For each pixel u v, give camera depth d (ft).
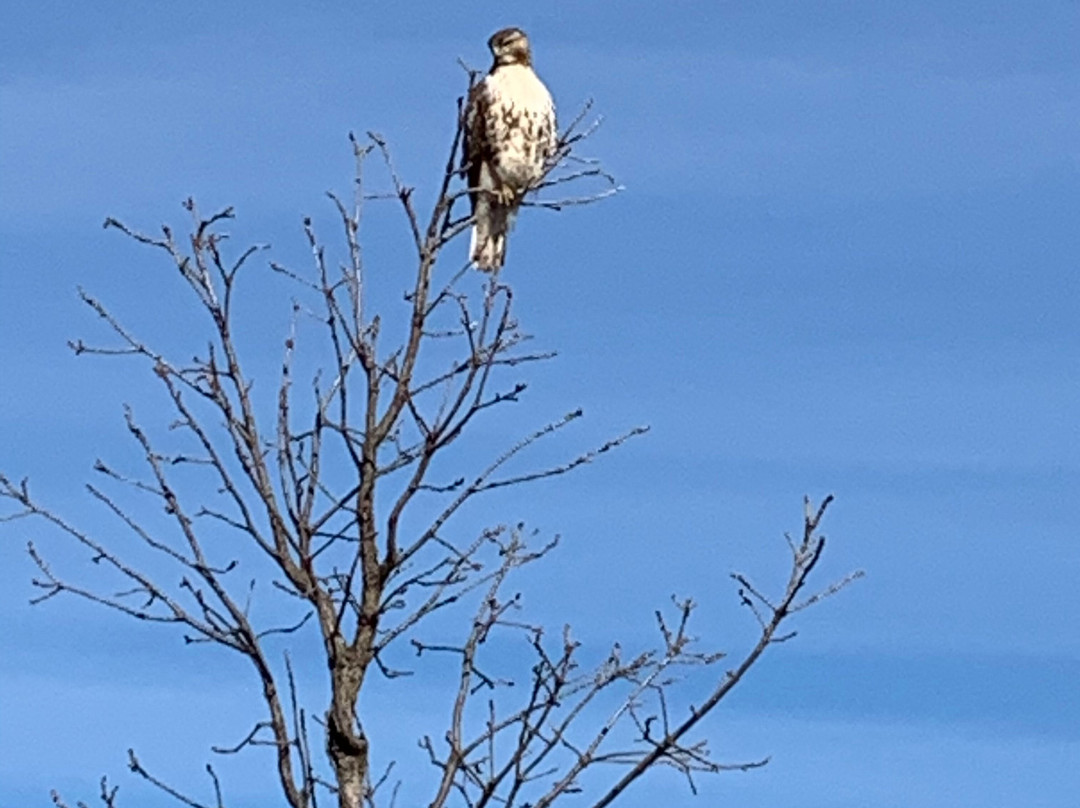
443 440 22.57
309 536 22.18
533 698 21.27
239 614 21.99
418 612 22.22
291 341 22.58
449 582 22.36
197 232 22.56
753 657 21.21
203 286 22.44
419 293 22.88
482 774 21.29
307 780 21.40
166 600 22.00
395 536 22.34
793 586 21.15
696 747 21.34
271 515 22.18
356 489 22.33
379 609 22.12
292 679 21.62
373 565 22.25
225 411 22.34
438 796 21.18
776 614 21.20
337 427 22.38
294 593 22.25
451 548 22.48
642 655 21.45
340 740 21.71
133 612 21.97
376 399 22.49
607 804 21.21
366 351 22.49
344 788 21.66
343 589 22.16
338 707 21.80
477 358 22.70
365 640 22.06
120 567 22.06
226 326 22.48
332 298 22.62
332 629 22.06
